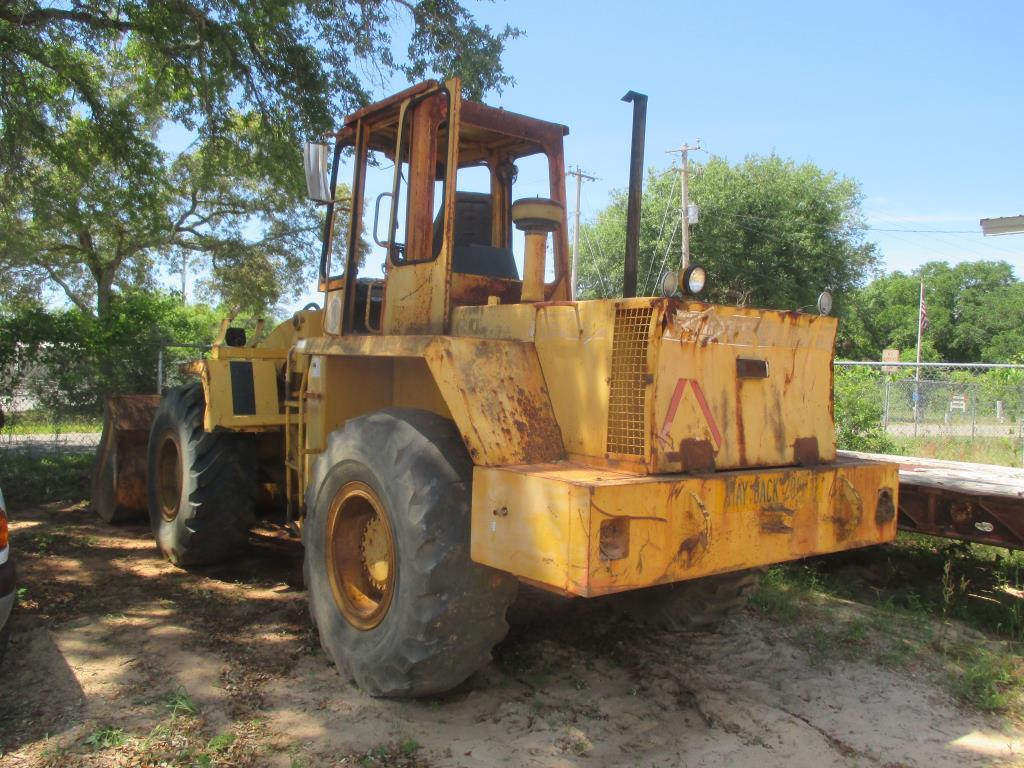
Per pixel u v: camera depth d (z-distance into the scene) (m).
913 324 55.28
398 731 3.28
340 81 10.40
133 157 11.26
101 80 14.07
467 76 10.23
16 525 6.96
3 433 10.24
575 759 3.12
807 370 3.74
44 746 3.07
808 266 26.59
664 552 2.98
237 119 11.16
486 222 4.85
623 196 30.17
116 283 24.16
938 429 14.87
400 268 4.25
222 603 4.93
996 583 5.89
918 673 4.17
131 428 6.92
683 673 4.04
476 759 3.08
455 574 3.24
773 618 4.97
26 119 10.05
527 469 3.13
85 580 5.33
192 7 9.45
